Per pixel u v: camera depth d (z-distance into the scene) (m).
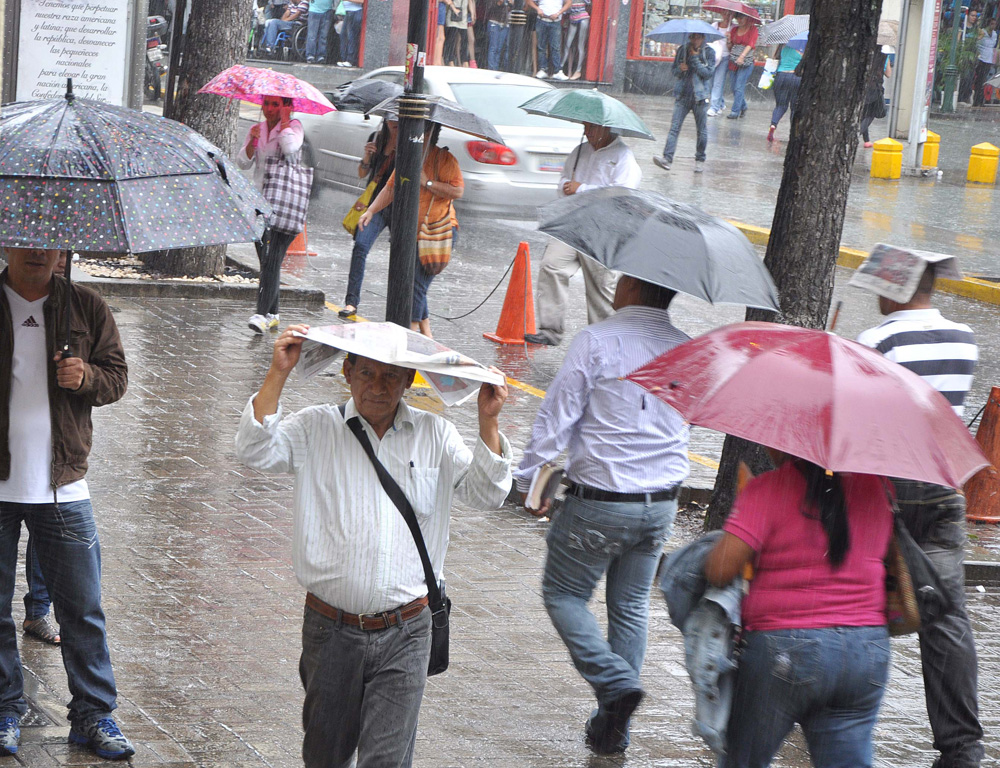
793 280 8.97
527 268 15.50
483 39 41.72
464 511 10.00
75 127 5.14
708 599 4.84
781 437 4.51
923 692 7.61
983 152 31.95
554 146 20.67
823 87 8.78
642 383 4.93
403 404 5.00
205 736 6.22
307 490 4.90
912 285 6.41
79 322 5.76
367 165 15.08
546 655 7.60
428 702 6.89
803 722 4.92
